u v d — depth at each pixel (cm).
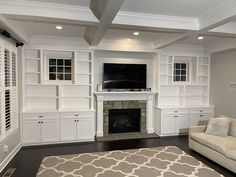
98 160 378
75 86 529
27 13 281
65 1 276
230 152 328
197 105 600
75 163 363
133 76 562
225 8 280
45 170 335
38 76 496
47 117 470
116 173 325
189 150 442
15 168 346
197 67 590
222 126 412
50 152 422
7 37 352
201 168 346
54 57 507
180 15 329
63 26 390
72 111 486
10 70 378
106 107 556
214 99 580
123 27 335
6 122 362
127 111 585
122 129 589
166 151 429
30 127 462
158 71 567
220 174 325
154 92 570
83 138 497
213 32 363
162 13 320
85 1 276
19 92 450
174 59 593
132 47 533
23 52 466
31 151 427
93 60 521
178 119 562
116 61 564
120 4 230
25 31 412
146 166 352
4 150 348
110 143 488
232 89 509
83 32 441
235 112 500
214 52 551
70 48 491
